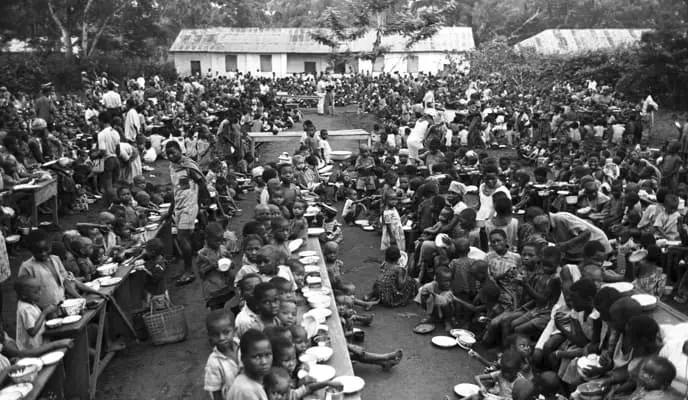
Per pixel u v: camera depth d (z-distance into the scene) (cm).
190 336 783
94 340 688
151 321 750
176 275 980
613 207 1070
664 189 967
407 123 2205
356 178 1427
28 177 1183
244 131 1819
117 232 905
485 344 749
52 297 648
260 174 1385
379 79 3878
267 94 3047
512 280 769
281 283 593
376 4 3538
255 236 714
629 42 4275
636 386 514
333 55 3809
